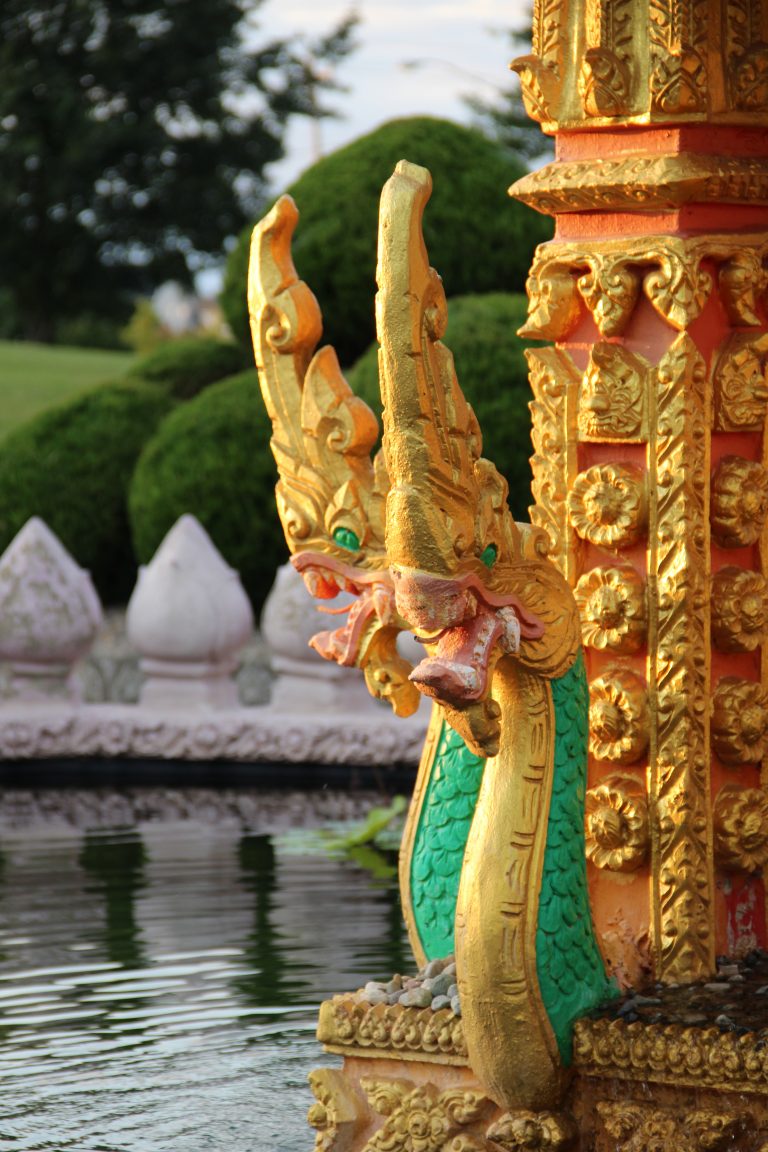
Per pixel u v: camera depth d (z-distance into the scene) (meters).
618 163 4.48
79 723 11.66
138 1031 5.80
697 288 4.38
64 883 8.17
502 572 3.99
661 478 4.40
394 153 17.02
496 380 14.47
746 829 4.54
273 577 15.42
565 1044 4.11
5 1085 5.25
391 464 3.80
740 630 4.48
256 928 7.22
